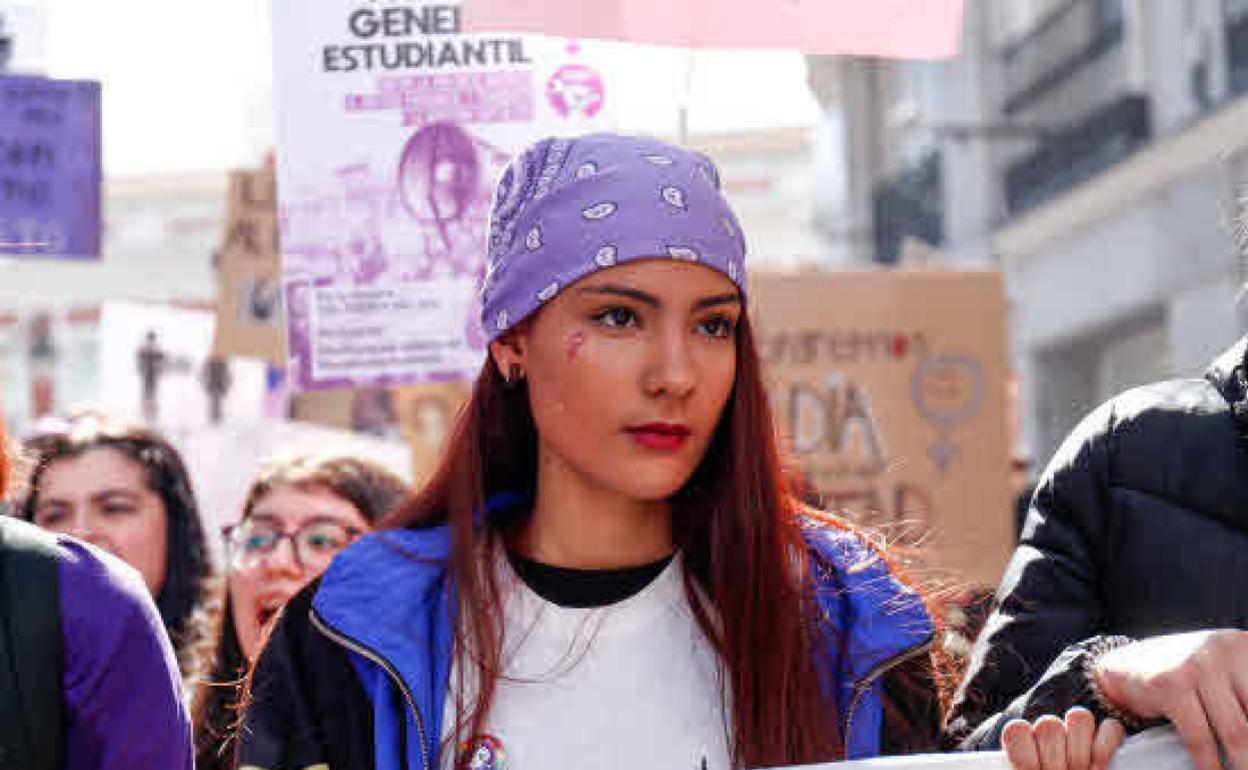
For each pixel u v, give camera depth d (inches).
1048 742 52.2
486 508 65.8
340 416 151.6
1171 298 357.1
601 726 60.4
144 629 61.1
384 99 92.3
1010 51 415.2
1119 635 61.3
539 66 92.2
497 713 60.6
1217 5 337.4
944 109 426.6
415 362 93.1
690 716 61.1
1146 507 61.8
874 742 61.5
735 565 63.1
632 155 61.2
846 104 447.2
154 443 113.7
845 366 138.7
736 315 61.4
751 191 671.1
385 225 92.6
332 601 61.9
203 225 751.7
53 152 92.4
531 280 61.4
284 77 92.0
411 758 60.0
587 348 59.6
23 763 57.9
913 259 189.3
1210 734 49.5
